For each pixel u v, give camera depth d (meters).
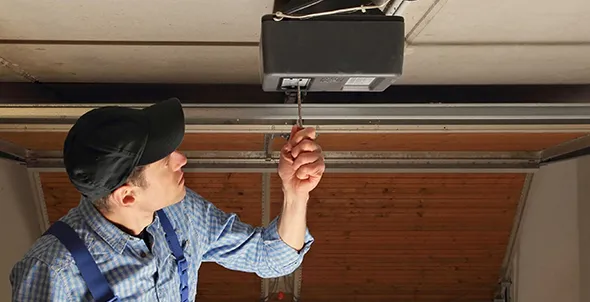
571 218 3.21
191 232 1.41
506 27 1.33
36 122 1.93
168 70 1.65
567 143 3.07
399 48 1.12
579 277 3.20
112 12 1.22
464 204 3.78
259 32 1.34
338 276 4.15
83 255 1.16
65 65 1.59
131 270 1.22
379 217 3.83
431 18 1.27
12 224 3.21
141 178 1.16
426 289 4.28
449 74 1.71
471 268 4.15
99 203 1.21
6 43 1.40
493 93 1.86
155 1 1.16
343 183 3.63
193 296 1.45
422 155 3.49
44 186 3.54
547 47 1.46
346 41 1.11
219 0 1.15
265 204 3.73
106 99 1.80
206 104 1.78
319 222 3.86
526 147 3.27
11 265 3.17
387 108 1.79
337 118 1.79
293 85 1.20
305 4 1.09
